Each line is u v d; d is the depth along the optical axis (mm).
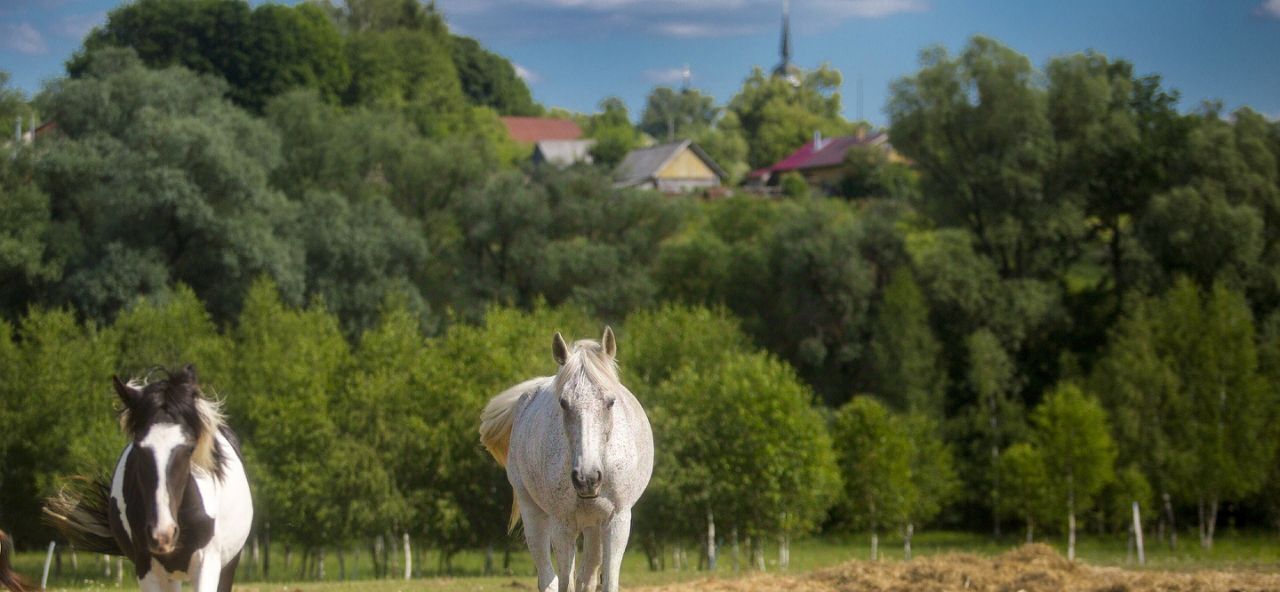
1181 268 47719
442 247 52938
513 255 50062
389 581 21859
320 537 31672
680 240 57031
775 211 58281
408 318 36938
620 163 100438
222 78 50562
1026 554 16469
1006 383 46688
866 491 39406
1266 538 43812
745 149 132750
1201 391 42812
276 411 31906
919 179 54250
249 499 8445
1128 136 49688
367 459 31500
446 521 31797
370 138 54844
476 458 32312
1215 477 41281
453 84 98312
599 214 52000
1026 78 49344
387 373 33625
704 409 33125
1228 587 13336
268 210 45781
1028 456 40375
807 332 49406
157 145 43250
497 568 37031
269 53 72375
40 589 9508
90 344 35188
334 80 77500
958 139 50781
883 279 50156
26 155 42844
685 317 40375
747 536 34188
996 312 47000
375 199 51219
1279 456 43531
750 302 51562
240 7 72062
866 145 95000
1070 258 52031
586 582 8391
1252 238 45875
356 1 116000
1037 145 48938
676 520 32594
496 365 33094
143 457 7324
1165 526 45875
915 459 42281
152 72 47281
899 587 14602
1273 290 46844
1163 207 46844
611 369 7973
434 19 121125
